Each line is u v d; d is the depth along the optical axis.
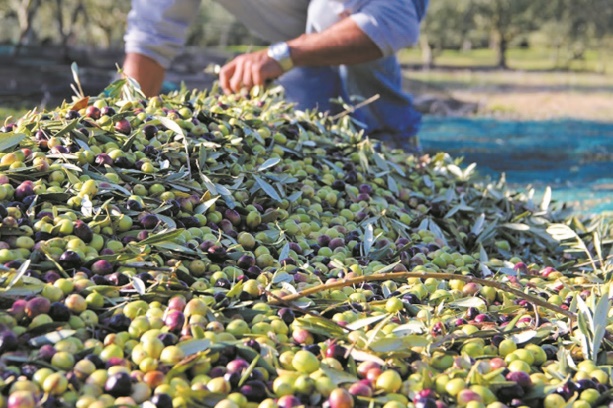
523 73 13.34
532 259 2.74
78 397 1.46
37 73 7.05
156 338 1.59
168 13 3.99
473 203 3.02
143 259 1.92
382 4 3.73
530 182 4.63
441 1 16.69
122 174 2.26
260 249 2.17
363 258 2.33
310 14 4.03
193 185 2.32
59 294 1.70
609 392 1.62
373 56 3.77
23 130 2.37
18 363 1.52
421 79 11.26
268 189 2.46
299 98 4.30
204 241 2.08
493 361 1.71
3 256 1.80
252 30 4.62
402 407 1.50
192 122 2.63
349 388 1.57
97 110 2.51
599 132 6.48
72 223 1.93
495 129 6.62
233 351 1.63
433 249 2.52
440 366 1.67
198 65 7.17
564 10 15.68
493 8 15.84
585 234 2.89
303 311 1.79
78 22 15.92
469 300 2.03
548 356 1.81
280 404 1.49
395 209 2.71
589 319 1.87
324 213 2.57
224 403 1.46
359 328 1.78
